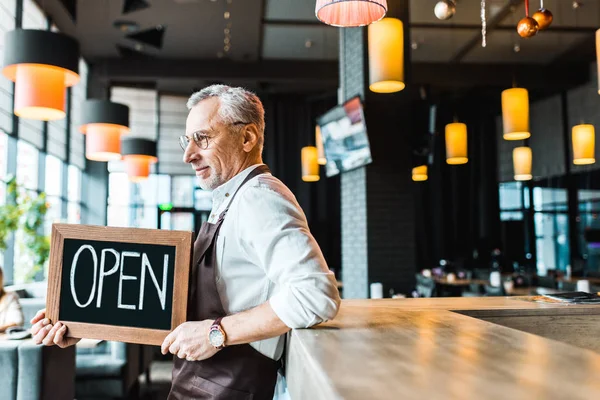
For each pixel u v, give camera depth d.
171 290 1.27
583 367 0.75
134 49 9.95
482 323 1.26
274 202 1.20
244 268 1.26
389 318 1.36
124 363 4.50
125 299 1.30
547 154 12.57
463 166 13.86
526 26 2.70
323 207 13.48
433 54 10.37
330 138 6.35
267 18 8.76
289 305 1.12
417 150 5.93
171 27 8.95
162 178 12.21
